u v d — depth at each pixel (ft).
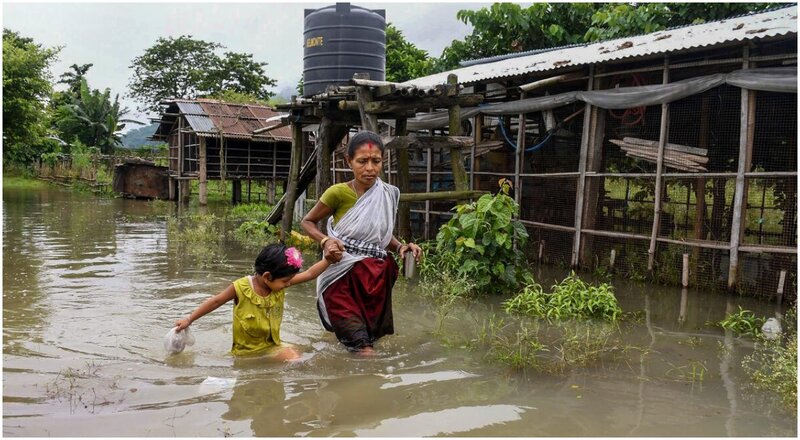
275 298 15.03
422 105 26.81
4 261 27.22
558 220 29.45
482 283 22.24
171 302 20.04
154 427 10.34
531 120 35.14
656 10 40.50
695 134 25.85
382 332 15.80
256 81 133.59
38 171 103.81
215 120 70.79
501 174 31.24
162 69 132.36
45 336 15.85
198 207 64.54
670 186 30.55
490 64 36.99
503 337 16.57
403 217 30.40
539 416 11.21
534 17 48.60
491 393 12.32
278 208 39.11
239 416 10.90
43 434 9.97
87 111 121.19
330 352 14.99
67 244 33.14
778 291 21.47
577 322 18.60
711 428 10.82
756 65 23.21
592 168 27.35
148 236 37.37
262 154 74.23
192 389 12.21
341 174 46.11
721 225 27.12
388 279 15.87
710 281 23.62
